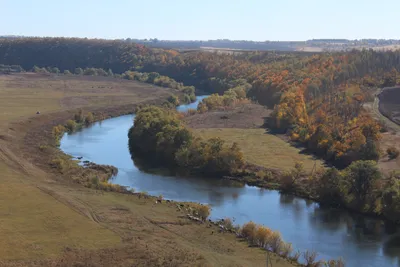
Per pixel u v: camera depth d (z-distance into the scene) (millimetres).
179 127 110500
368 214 73500
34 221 62688
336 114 123688
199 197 81688
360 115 119625
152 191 84438
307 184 85438
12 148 104250
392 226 69375
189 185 88688
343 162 96375
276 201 80312
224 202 79250
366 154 94000
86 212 67062
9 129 120500
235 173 94188
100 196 75750
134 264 51312
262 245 59750
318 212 75000
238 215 73062
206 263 52031
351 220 71688
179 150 101688
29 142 113750
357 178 76250
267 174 91062
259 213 74188
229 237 61969
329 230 67625
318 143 106812
